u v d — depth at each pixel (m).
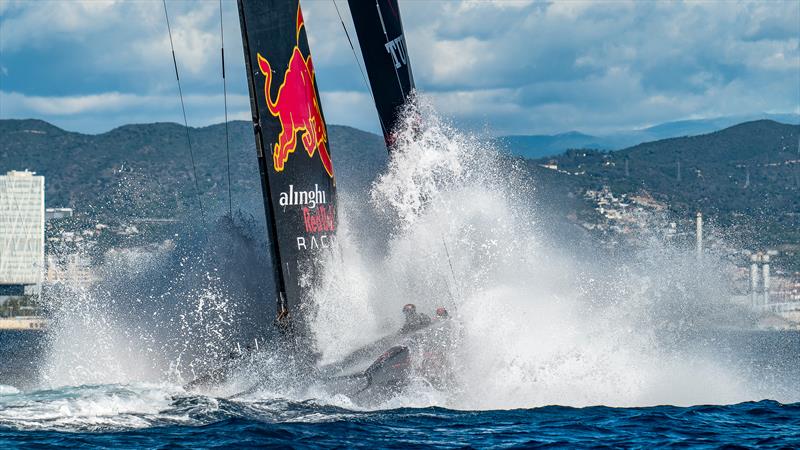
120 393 54.00
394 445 45.72
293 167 60.03
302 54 60.94
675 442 47.81
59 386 61.53
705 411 57.59
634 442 47.75
